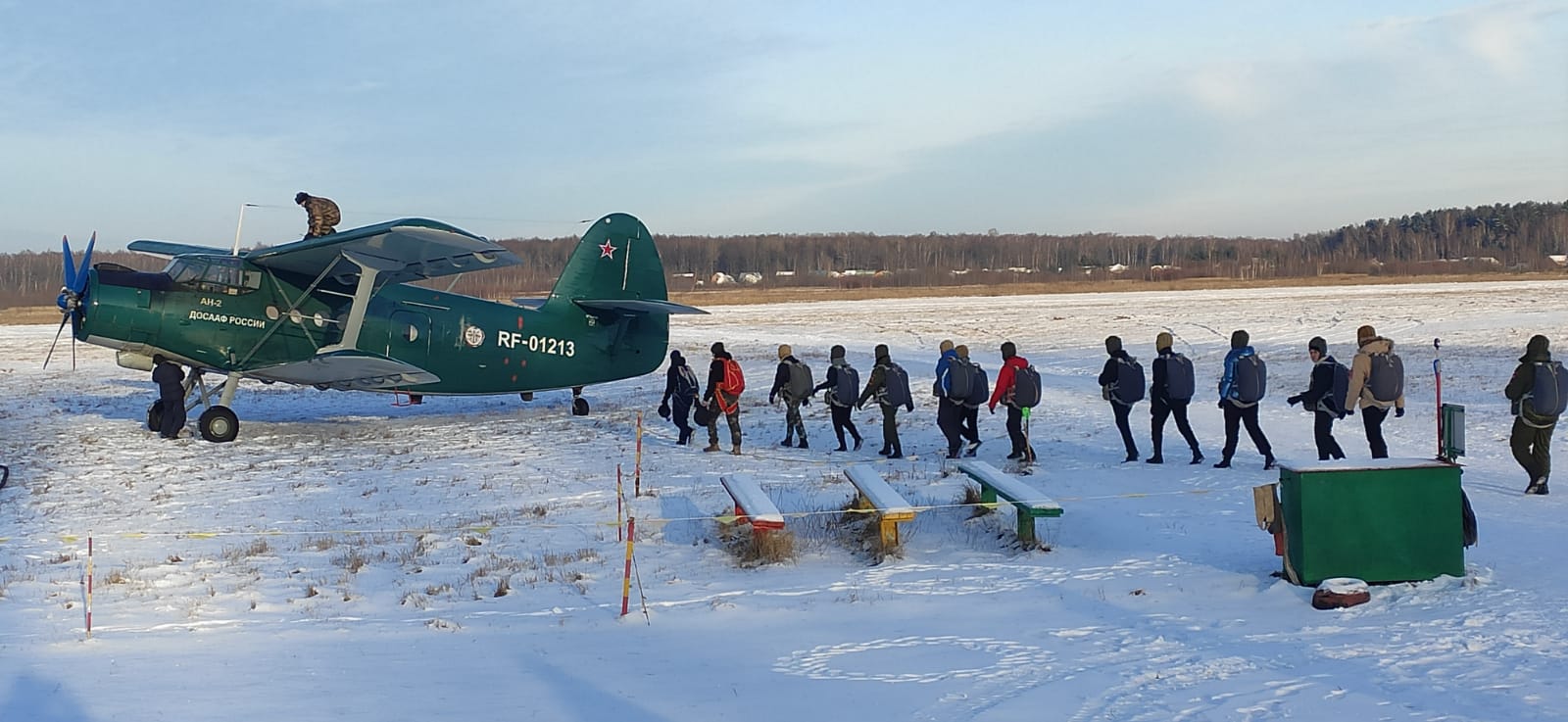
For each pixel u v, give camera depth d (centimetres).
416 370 1912
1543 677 559
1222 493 1202
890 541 981
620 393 2692
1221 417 1984
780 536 985
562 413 2269
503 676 646
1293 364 2955
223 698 600
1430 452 1484
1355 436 1675
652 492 1312
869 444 1748
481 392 2167
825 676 627
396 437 1920
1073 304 6462
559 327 2239
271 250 1817
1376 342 1236
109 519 1229
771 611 805
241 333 1878
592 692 607
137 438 1903
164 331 1825
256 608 858
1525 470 1264
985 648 677
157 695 608
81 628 800
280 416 2253
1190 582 834
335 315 1964
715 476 1425
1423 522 789
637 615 802
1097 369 3128
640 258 2353
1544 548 878
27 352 4153
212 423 1856
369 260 1819
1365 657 614
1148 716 525
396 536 1119
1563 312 4731
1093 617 750
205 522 1207
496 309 2164
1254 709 529
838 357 1659
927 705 560
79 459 1672
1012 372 1480
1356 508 789
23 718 565
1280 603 761
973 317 5462
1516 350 3175
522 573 950
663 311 2223
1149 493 1216
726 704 574
